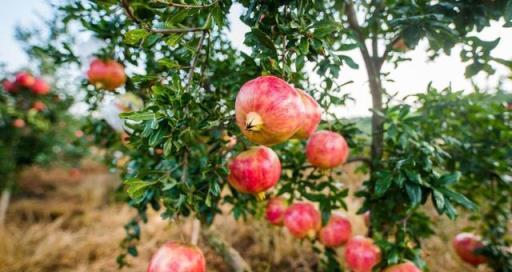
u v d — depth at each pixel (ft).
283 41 1.29
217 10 1.21
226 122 1.48
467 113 2.37
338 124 2.00
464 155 2.37
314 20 1.67
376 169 2.13
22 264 4.04
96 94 2.09
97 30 1.92
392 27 1.74
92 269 4.06
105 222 5.44
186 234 4.73
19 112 5.53
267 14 1.31
